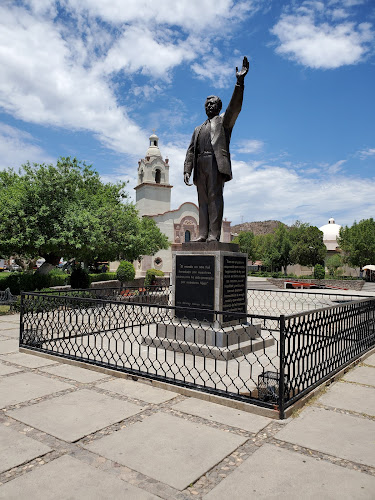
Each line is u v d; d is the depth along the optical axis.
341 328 5.96
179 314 7.09
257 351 6.91
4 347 7.33
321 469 3.05
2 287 15.62
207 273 6.78
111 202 20.48
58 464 3.10
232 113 6.85
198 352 6.41
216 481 2.88
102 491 2.74
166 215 43.91
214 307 6.61
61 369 5.81
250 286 29.78
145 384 5.12
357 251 41.47
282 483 2.86
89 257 18.36
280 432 3.73
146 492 2.73
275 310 14.67
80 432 3.67
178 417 4.06
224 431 3.73
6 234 14.73
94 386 5.04
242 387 4.86
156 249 33.34
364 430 3.79
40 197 15.23
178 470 3.02
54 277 17.73
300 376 4.60
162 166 46.69
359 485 2.83
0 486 2.78
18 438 3.54
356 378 5.58
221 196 7.30
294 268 52.50
